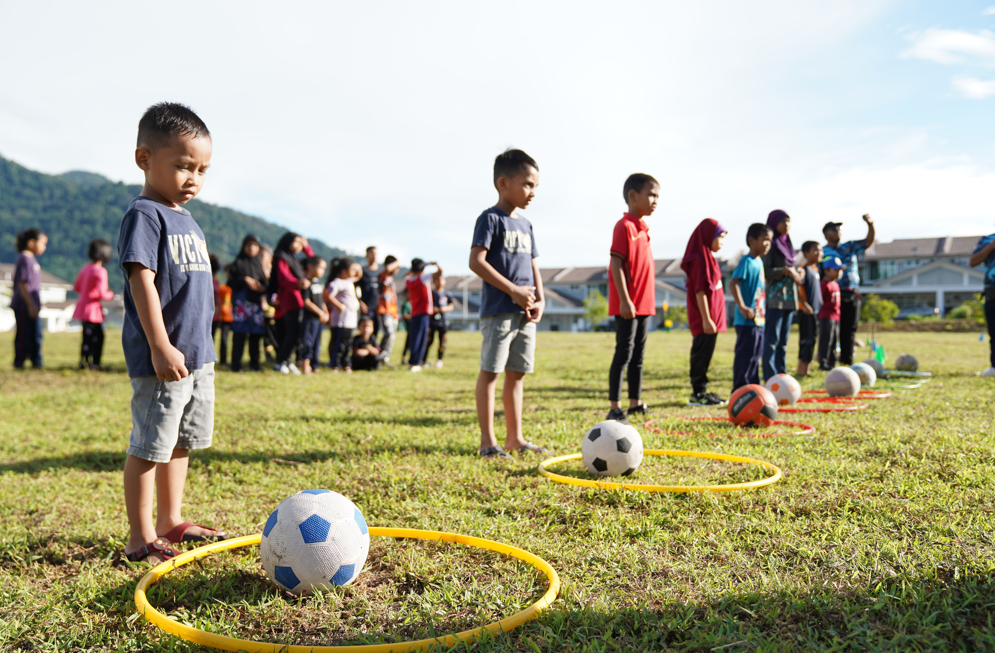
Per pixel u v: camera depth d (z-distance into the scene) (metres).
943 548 2.37
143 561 2.63
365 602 2.20
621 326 5.54
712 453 4.09
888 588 2.08
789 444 4.38
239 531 3.01
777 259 7.36
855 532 2.57
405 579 2.40
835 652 1.72
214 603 2.24
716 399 6.73
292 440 4.92
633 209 5.60
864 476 3.41
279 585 2.28
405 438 4.84
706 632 1.85
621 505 3.14
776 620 1.92
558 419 5.74
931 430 4.57
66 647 1.98
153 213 2.60
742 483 3.45
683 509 2.99
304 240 10.28
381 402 7.21
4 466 4.38
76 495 3.64
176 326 2.66
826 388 6.80
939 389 7.05
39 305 10.79
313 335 10.44
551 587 2.12
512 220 4.44
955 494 3.03
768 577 2.21
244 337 10.45
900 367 9.31
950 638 1.79
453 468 3.89
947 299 44.84
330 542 2.25
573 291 57.94
